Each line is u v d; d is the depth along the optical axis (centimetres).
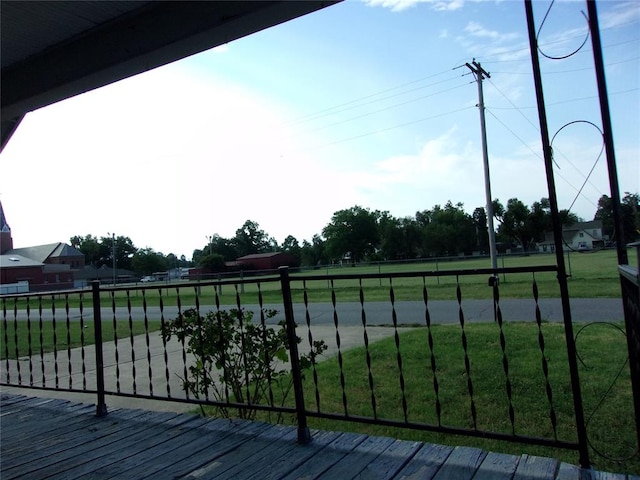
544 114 224
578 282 1389
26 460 282
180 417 348
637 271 170
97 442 307
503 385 436
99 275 8444
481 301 1160
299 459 259
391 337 741
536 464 232
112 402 519
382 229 7612
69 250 8038
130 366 706
